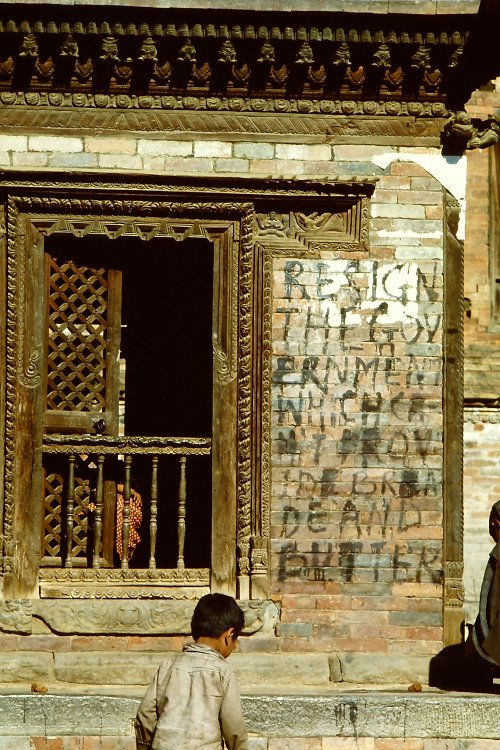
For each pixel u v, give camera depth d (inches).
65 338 487.8
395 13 471.2
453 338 486.6
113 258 490.3
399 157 489.4
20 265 474.3
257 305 479.8
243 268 479.8
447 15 472.7
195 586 473.4
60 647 464.1
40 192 473.1
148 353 552.7
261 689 459.2
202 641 336.8
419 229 488.1
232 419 478.6
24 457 471.8
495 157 924.6
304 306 482.0
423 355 484.1
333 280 483.5
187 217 480.1
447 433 483.5
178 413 547.2
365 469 478.6
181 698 325.4
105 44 471.5
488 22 475.2
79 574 469.7
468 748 439.5
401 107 490.9
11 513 468.4
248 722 436.1
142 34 471.5
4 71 476.7
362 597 474.6
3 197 475.2
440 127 492.1
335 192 482.0
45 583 468.8
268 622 471.2
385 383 482.3
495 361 895.7
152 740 326.0
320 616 472.7
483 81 514.3
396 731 438.6
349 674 467.8
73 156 478.6
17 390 473.1
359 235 485.1
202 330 526.9
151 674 462.3
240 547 474.0
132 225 478.6
